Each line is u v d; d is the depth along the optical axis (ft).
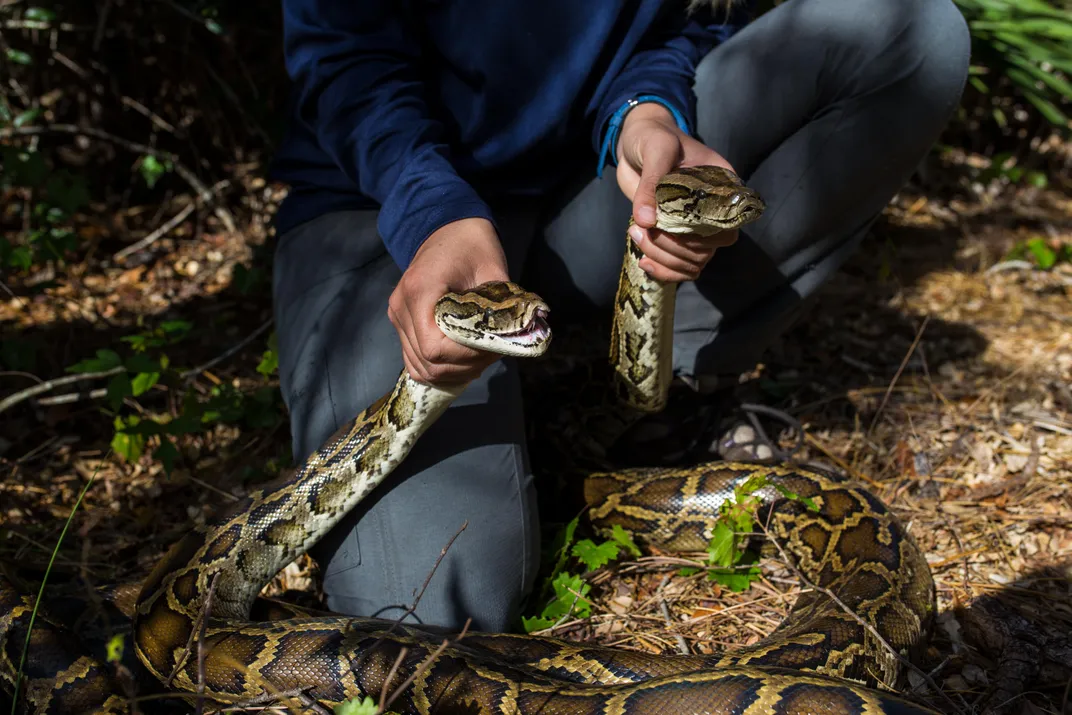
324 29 6.07
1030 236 9.88
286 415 7.51
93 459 7.30
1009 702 5.38
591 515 6.63
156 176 9.48
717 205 5.42
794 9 6.30
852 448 7.12
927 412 7.35
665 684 5.07
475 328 5.12
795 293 6.81
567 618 6.02
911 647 5.67
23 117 9.10
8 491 6.98
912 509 6.59
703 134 6.44
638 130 6.00
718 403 7.16
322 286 6.24
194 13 9.11
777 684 4.98
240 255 9.50
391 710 5.24
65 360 7.94
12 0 9.23
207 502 6.95
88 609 5.92
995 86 11.19
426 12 6.25
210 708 5.44
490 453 5.90
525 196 6.56
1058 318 8.36
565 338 8.12
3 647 5.54
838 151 6.36
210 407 7.18
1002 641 5.67
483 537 5.80
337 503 5.90
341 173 6.39
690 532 6.48
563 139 6.41
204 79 9.70
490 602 5.78
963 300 8.66
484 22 6.14
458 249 5.39
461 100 6.36
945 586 6.12
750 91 6.33
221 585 5.82
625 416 6.95
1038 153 11.51
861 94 6.26
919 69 6.17
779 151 6.47
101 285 8.99
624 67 6.35
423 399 5.68
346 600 5.94
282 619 5.89
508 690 5.16
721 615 6.07
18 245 8.87
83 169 10.06
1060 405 7.35
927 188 10.91
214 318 8.54
